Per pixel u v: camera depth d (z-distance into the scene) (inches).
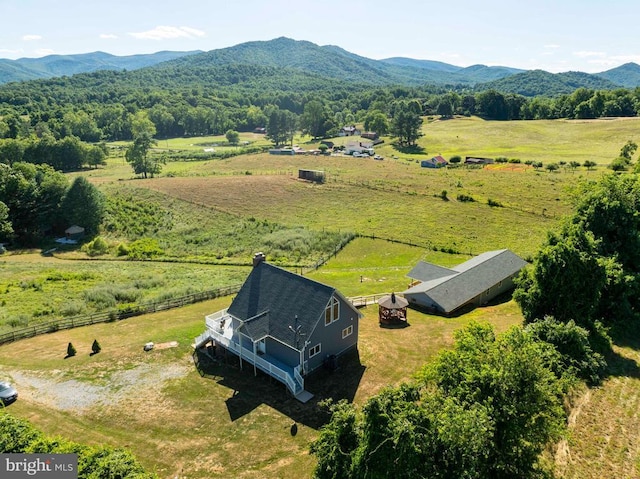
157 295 1913.1
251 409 1103.0
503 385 820.0
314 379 1223.5
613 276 1441.9
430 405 788.6
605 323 1472.7
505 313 1664.6
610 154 5078.7
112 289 1988.2
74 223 3240.7
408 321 1609.3
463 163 5157.5
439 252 2613.2
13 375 1246.3
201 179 4520.2
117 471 695.7
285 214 3442.4
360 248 2704.2
